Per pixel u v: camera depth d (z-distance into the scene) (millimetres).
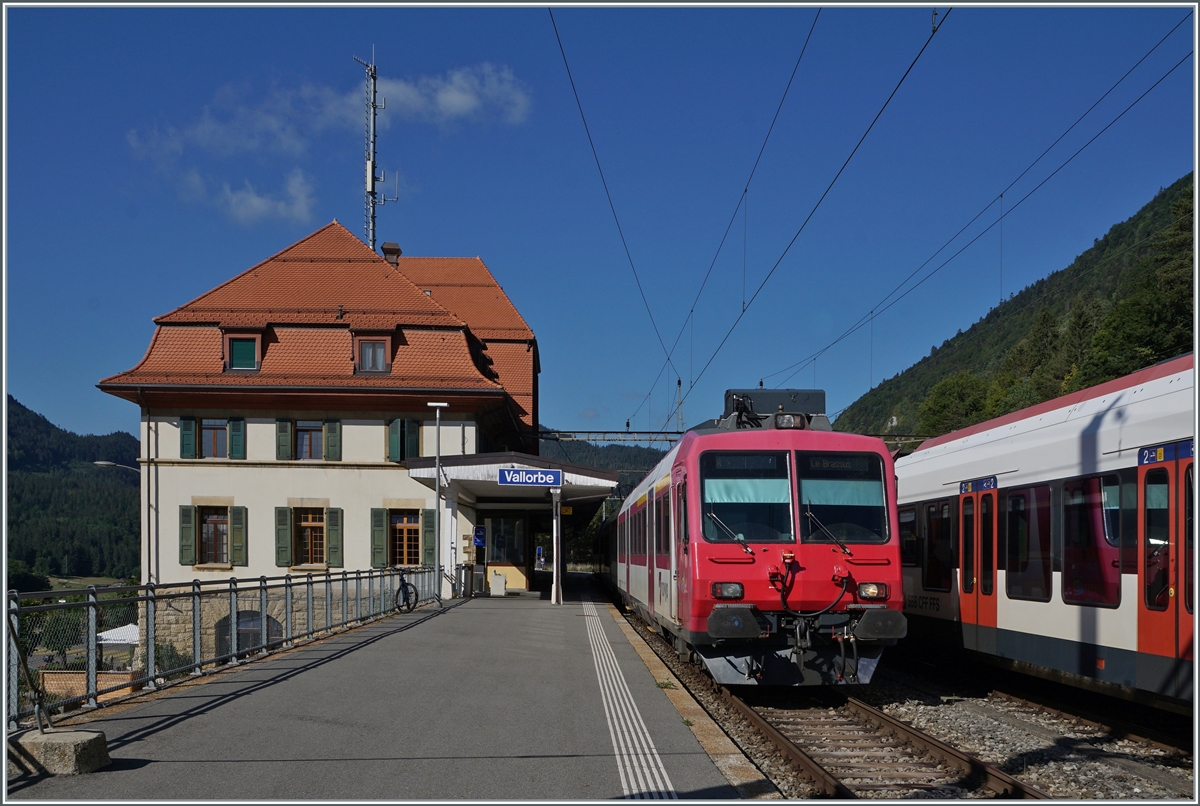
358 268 38594
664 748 8117
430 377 36219
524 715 9547
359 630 18141
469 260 49125
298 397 35500
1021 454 11680
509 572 35844
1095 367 60562
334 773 7195
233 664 12977
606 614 22672
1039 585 11039
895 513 11859
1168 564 8531
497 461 28297
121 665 10156
